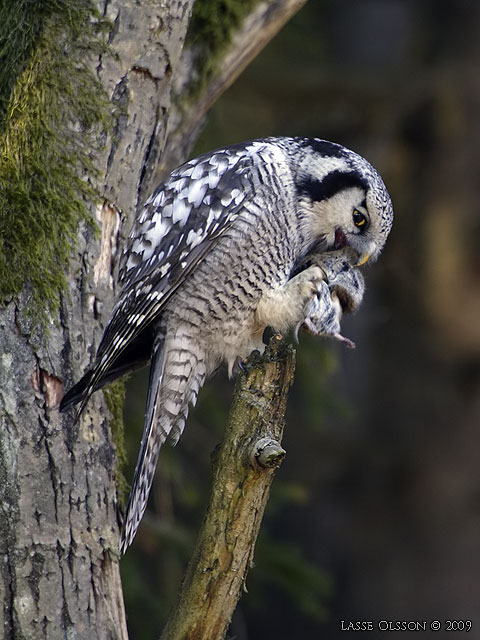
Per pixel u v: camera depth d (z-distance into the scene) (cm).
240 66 870
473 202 1521
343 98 1491
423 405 1566
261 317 789
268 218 790
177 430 773
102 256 680
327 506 1573
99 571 625
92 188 678
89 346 657
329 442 1562
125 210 695
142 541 1029
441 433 1554
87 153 678
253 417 609
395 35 1761
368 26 1777
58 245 659
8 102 687
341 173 830
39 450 619
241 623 1289
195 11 843
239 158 802
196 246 775
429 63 1564
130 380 1087
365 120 1526
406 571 1516
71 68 679
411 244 1546
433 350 1566
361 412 1589
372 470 1557
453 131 1523
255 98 1441
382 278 1580
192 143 887
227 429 610
